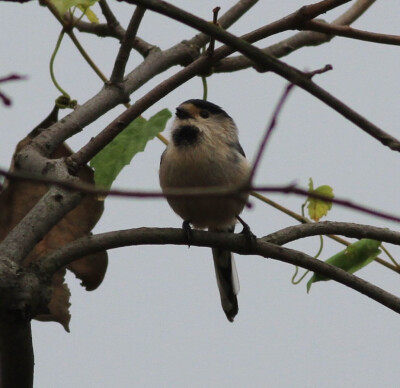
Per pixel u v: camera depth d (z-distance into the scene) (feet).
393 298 26.99
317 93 19.81
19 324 24.25
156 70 32.04
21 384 25.34
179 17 19.99
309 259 27.40
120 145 26.99
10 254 24.99
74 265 29.43
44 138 27.96
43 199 26.14
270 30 24.86
